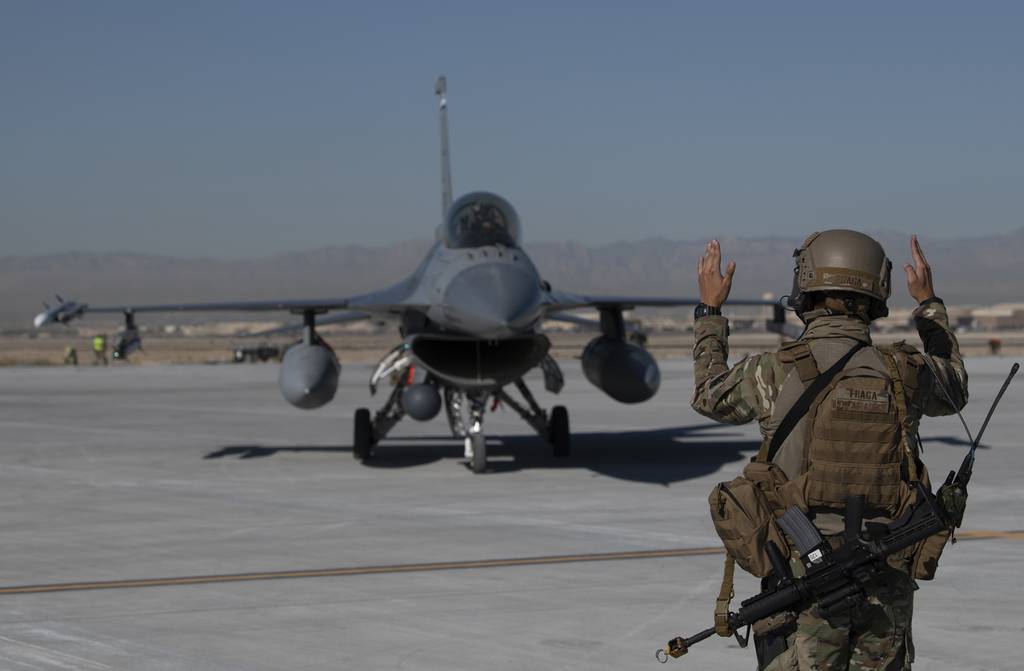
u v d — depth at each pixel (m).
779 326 19.50
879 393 4.18
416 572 9.88
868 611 4.20
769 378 4.39
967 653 7.25
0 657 7.33
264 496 14.93
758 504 4.25
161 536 11.87
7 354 119.56
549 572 9.82
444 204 25.05
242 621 8.23
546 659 7.21
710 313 4.70
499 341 17.05
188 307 20.62
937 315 4.74
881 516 4.25
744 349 113.19
